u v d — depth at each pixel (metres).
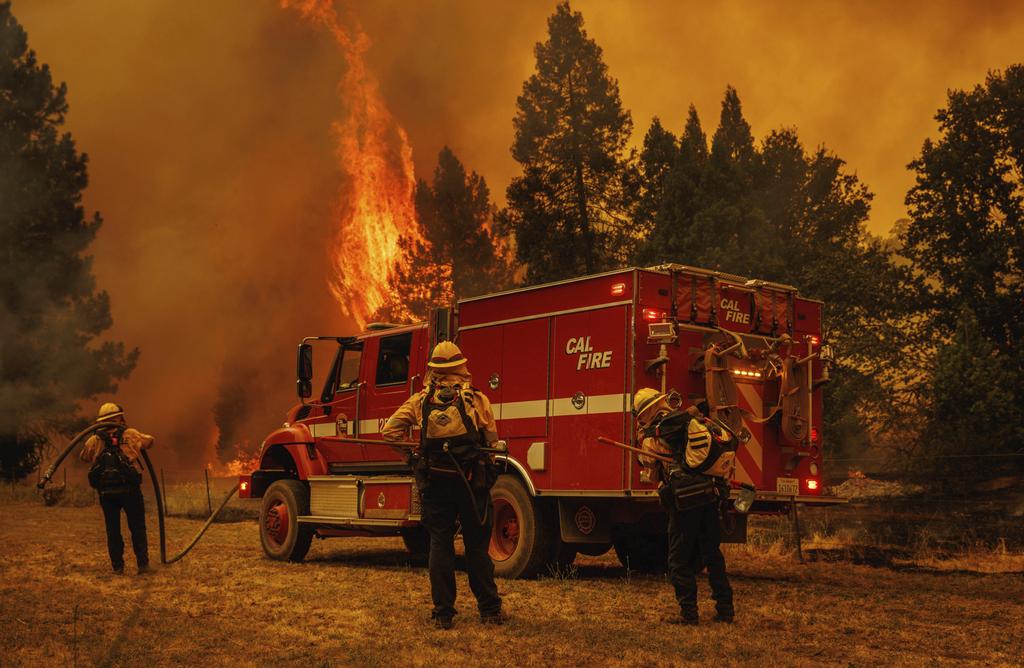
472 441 6.39
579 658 5.46
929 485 16.59
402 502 9.92
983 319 21.42
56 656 5.43
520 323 9.83
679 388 8.79
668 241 24.80
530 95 34.50
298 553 10.88
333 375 12.03
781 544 12.30
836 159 26.83
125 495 9.09
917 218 22.78
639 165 33.72
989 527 12.88
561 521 9.20
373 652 5.57
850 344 20.75
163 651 5.59
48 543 12.00
